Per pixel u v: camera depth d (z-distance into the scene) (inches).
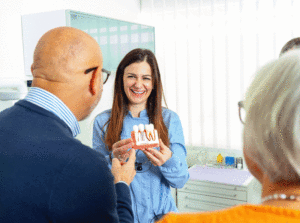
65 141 25.4
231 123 118.7
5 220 23.6
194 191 110.4
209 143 124.2
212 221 15.4
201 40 120.1
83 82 28.5
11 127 25.6
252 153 16.9
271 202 16.1
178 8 123.3
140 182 55.2
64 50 27.3
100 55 29.9
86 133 104.9
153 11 128.8
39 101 27.2
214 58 118.6
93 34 86.7
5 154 24.2
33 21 81.7
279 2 105.5
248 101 17.2
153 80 56.7
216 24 116.9
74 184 23.9
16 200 23.4
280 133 15.4
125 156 51.3
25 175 23.6
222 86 118.6
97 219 25.3
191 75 124.0
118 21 97.7
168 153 53.2
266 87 16.4
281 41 106.8
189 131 126.9
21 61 84.3
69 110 28.5
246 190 100.2
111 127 57.6
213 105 120.7
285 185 16.3
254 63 111.7
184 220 16.0
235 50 114.7
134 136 52.5
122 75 57.0
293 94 15.4
